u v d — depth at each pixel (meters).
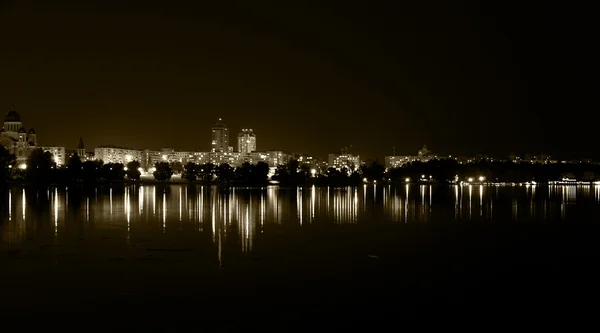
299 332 37.41
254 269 55.50
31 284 48.84
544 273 54.56
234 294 46.06
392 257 62.78
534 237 80.50
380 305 43.22
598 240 77.12
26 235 79.12
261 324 38.81
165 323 38.88
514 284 49.97
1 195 178.25
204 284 49.16
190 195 198.25
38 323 38.75
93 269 55.00
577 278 52.38
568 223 100.25
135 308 42.12
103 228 87.94
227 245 70.88
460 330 37.97
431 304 43.56
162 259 60.53
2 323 38.72
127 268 55.59
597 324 39.09
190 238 77.19
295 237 79.00
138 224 94.38
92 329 37.69
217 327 38.25
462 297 45.62
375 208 135.12
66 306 42.53
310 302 43.91
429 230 88.44
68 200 155.88
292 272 54.22
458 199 177.62
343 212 122.44
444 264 58.75
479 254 65.12
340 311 41.75
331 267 56.75
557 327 38.56
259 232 84.44
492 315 40.97
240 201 162.00
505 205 148.00
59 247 68.25
